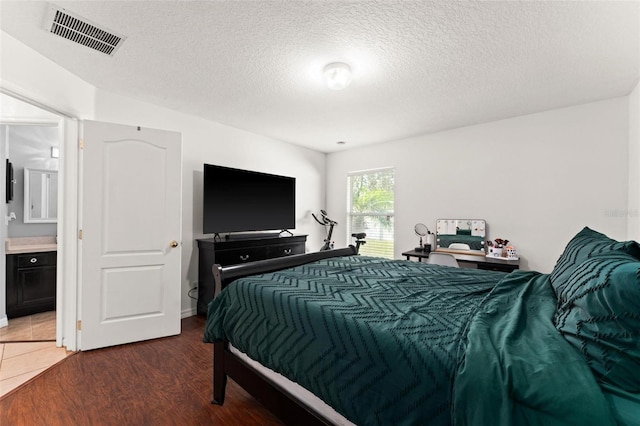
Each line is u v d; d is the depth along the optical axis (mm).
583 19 1622
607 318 799
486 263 3010
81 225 2355
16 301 3025
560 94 2611
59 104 2197
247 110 3061
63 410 1621
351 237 4781
